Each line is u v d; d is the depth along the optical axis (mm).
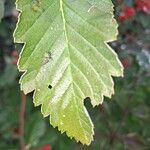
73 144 627
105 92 178
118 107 631
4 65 612
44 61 177
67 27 177
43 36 176
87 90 179
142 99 647
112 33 176
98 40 176
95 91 179
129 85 595
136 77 599
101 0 177
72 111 182
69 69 179
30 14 174
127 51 549
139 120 655
